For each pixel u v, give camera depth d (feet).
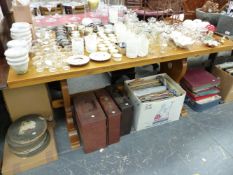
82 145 5.56
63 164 5.07
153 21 6.80
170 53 5.21
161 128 6.21
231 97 7.30
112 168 5.01
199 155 5.40
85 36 5.41
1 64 4.57
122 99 5.51
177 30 6.31
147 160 5.22
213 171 4.99
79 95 5.55
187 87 6.81
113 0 8.66
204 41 5.82
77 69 4.31
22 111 5.32
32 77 3.97
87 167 5.01
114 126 5.19
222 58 8.05
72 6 8.04
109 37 5.77
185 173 4.93
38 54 4.75
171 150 5.51
